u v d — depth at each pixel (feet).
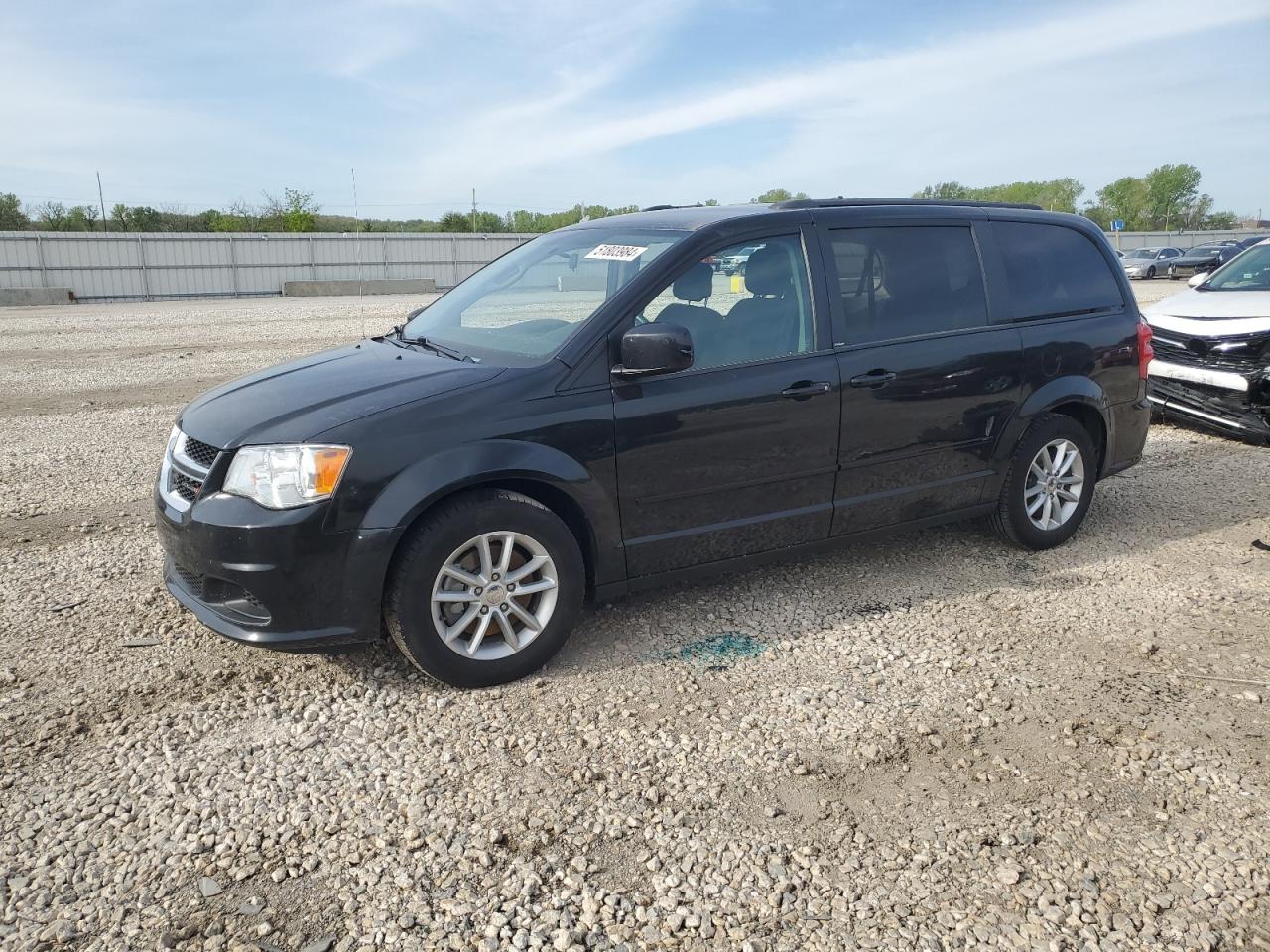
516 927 7.73
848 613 14.06
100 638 13.14
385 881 8.27
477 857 8.58
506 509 11.30
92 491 20.94
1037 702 11.43
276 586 10.54
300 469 10.49
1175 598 14.62
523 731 10.75
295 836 8.87
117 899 8.01
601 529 12.12
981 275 15.43
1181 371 25.23
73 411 31.19
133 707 11.23
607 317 12.15
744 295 13.19
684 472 12.57
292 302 96.68
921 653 12.76
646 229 13.94
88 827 8.97
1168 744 10.50
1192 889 8.21
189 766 10.01
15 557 16.46
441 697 11.50
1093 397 16.43
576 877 8.34
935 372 14.51
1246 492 20.42
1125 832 8.98
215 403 12.26
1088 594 14.80
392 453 10.73
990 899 8.07
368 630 10.94
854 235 14.28
